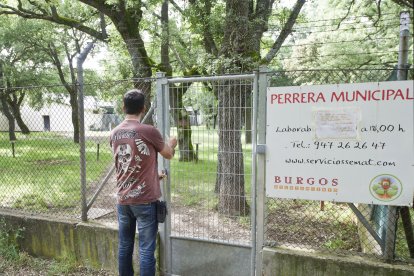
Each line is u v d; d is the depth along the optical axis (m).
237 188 4.32
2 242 4.52
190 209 4.78
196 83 4.06
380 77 3.56
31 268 4.21
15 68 21.97
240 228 4.22
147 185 3.24
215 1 7.87
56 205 5.70
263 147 3.32
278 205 5.67
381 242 3.20
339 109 3.03
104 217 4.62
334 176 3.11
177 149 4.21
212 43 8.27
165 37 10.18
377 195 3.00
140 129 3.23
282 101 3.21
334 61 16.55
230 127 4.21
